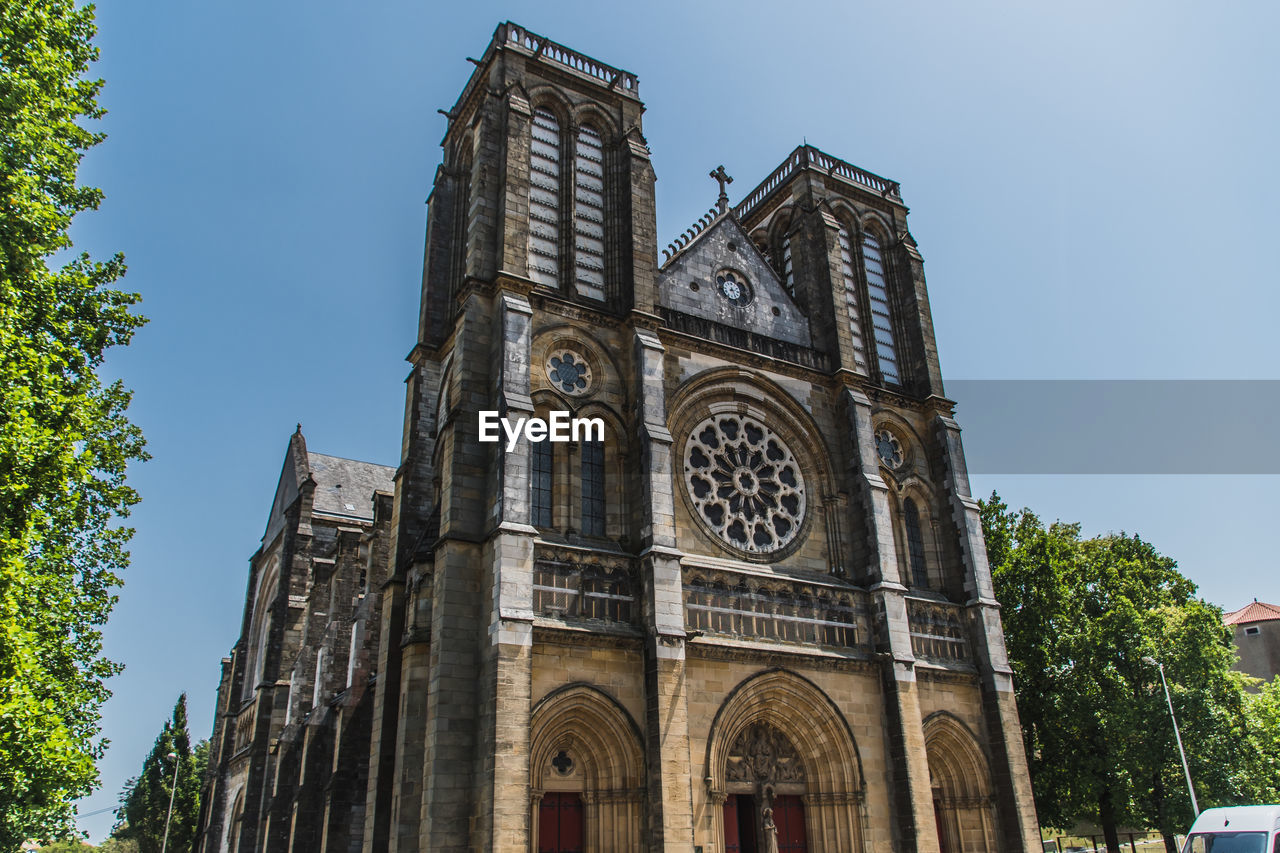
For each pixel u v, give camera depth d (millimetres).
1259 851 26578
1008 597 53906
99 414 28719
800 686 37250
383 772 34500
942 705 41531
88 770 25125
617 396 39188
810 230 50625
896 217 55156
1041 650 51656
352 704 45594
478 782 29781
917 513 47406
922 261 53781
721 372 42469
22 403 24484
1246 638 96812
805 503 43094
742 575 38031
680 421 40875
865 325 50812
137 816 94688
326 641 53500
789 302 48500
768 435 43625
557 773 32219
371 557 50000
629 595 35000
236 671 72500
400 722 32656
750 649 36312
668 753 31984
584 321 39688
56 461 25188
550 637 32406
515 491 33219
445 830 29141
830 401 45906
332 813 42906
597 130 45812
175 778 80875
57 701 27344
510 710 29812
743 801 36594
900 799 37188
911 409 49219
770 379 44094
